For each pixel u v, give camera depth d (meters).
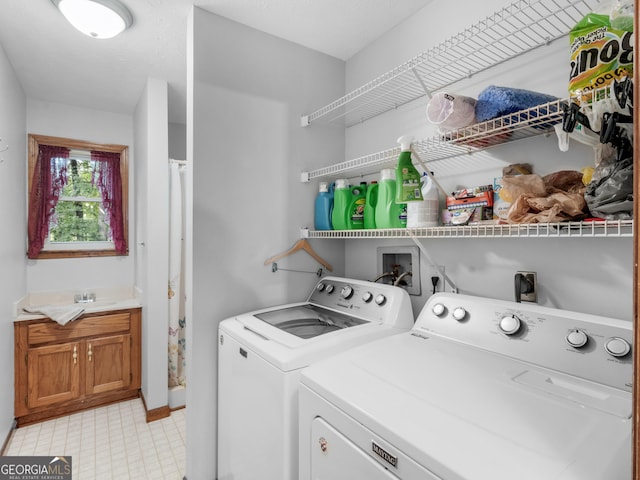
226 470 1.71
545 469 0.63
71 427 2.56
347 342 1.41
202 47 1.81
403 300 1.66
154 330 2.70
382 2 1.77
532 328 1.13
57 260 3.17
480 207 1.39
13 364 2.52
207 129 1.82
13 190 2.52
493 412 0.81
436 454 0.70
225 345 1.71
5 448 2.27
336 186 2.07
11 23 1.92
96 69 2.48
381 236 1.75
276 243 2.06
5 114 2.25
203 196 1.81
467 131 1.29
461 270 1.63
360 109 2.22
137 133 3.20
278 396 1.25
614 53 0.90
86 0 1.63
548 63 1.32
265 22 1.93
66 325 2.72
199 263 1.80
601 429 0.73
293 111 2.14
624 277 1.13
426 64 1.75
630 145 0.86
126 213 3.45
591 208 0.94
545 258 1.33
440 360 1.13
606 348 0.95
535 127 1.23
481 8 1.53
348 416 0.91
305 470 1.10
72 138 3.21
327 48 2.21
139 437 2.44
